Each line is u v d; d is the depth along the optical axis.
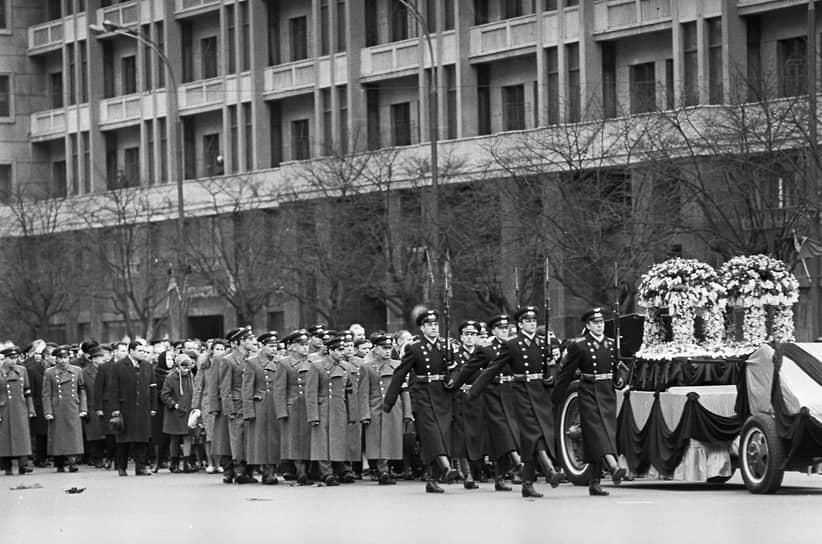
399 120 79.06
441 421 29.48
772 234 50.81
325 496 29.48
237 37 86.19
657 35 67.38
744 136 51.66
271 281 72.75
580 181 56.28
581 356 28.03
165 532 23.47
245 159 86.12
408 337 34.88
